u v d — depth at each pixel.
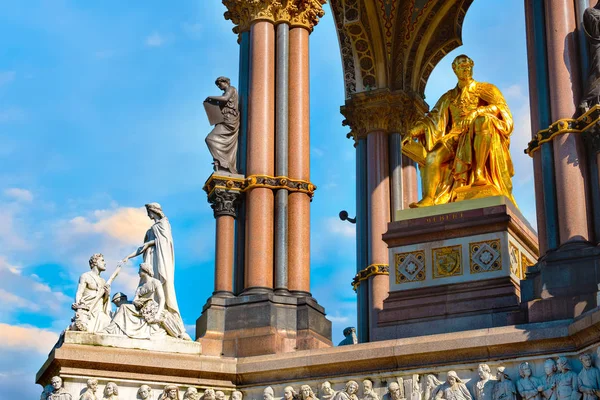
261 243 33.34
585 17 30.61
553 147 30.55
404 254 34.59
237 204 34.34
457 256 33.81
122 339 30.64
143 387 30.11
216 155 34.56
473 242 33.75
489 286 33.00
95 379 29.86
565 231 29.59
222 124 34.84
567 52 30.97
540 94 31.28
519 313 29.80
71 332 30.27
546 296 28.89
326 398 29.97
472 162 36.31
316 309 33.03
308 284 33.59
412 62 43.84
